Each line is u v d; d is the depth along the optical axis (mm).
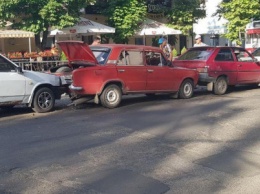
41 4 20188
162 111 11000
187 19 29016
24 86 10844
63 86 11648
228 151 7238
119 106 11938
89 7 25734
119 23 24812
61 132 8711
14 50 24422
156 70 12422
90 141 7941
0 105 10617
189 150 7312
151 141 7934
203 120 9758
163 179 5863
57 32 21203
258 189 5477
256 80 15586
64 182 5750
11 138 8242
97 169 6297
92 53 11273
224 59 14633
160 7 29000
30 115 10883
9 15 20094
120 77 11625
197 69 14141
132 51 11961
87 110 11430
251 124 9273
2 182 5770
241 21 26594
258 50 19234
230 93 14984
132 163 6586
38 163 6598
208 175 6027
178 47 33531
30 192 5395
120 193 5344
